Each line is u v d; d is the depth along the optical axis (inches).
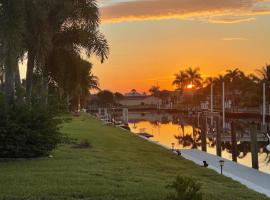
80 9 938.1
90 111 5285.4
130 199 419.8
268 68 3732.8
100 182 491.5
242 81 4512.8
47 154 699.4
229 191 513.3
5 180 489.4
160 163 768.9
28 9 712.4
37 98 713.0
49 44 837.2
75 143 880.3
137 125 3218.5
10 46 644.1
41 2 777.6
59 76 1031.6
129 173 587.2
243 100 4286.4
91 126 1813.5
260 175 814.5
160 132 2475.4
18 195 420.5
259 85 3686.0
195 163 854.5
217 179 652.7
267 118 3356.3
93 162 677.9
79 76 1065.5
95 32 1007.6
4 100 673.6
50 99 716.0
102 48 1009.5
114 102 7180.1
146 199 420.5
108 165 658.2
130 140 1286.9
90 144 968.3
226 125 2898.6
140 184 495.5
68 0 894.4
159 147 1119.6
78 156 744.3
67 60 1029.2
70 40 992.9
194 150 1256.2
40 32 799.7
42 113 682.2
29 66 880.9
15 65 664.4
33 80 968.3
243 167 920.3
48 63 1018.1
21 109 671.8
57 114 709.3
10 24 639.8
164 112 6343.5
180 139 1995.6
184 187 321.7
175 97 6811.0
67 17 917.2
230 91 4852.4
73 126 1700.3
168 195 367.9
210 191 489.4
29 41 815.1
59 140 705.0
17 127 655.8
